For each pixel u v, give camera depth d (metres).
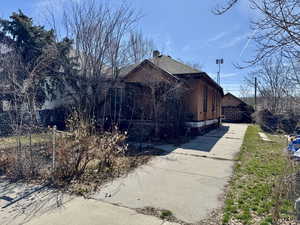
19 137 5.14
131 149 7.93
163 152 7.56
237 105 27.56
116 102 12.55
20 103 6.00
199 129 12.29
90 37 10.07
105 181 4.59
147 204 3.53
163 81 10.23
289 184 3.21
